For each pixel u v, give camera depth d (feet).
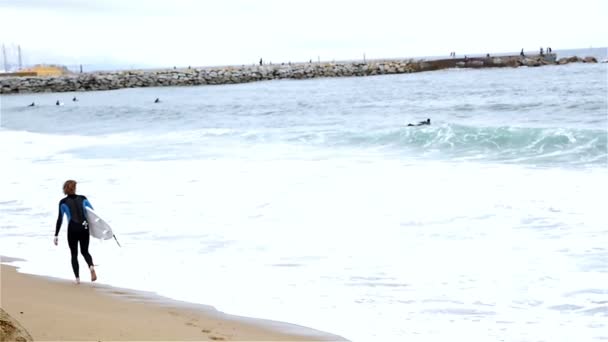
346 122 103.81
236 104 156.15
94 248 33.65
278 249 32.24
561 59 326.65
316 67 299.79
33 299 24.38
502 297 24.18
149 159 66.28
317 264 29.40
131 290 26.30
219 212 40.98
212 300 24.79
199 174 55.11
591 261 27.89
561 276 26.21
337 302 24.22
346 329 21.42
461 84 204.64
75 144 84.79
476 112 109.60
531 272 26.86
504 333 20.77
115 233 36.73
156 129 104.06
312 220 37.96
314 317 22.65
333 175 51.88
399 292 25.18
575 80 196.44
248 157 64.49
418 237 33.22
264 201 43.50
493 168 52.54
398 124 94.89
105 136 95.91
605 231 32.42
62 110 154.92
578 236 31.78
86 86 265.75
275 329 21.47
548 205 38.40
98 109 151.12
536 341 20.06
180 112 137.49
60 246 34.47
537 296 24.12
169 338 20.03
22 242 35.50
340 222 37.17
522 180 46.37
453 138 68.39
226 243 33.76
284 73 293.23
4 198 48.65
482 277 26.55
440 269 27.89
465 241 32.04
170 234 36.06
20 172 61.21
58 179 56.18
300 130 86.28
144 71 296.51
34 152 77.92
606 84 170.81
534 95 142.82
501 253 29.73
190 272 28.84
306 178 51.06
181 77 276.00
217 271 28.89
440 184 46.32
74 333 19.92
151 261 30.86
